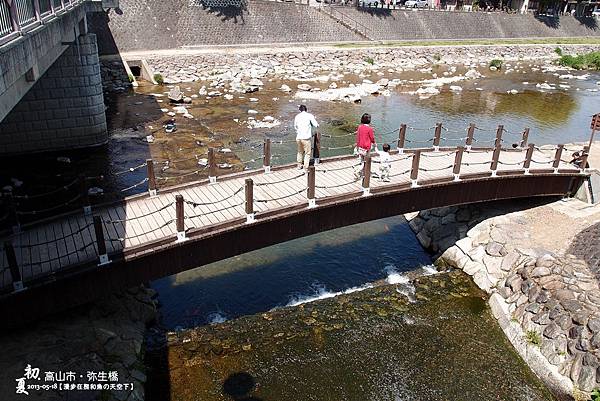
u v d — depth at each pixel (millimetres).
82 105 25312
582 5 87375
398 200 15500
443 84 46688
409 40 62156
